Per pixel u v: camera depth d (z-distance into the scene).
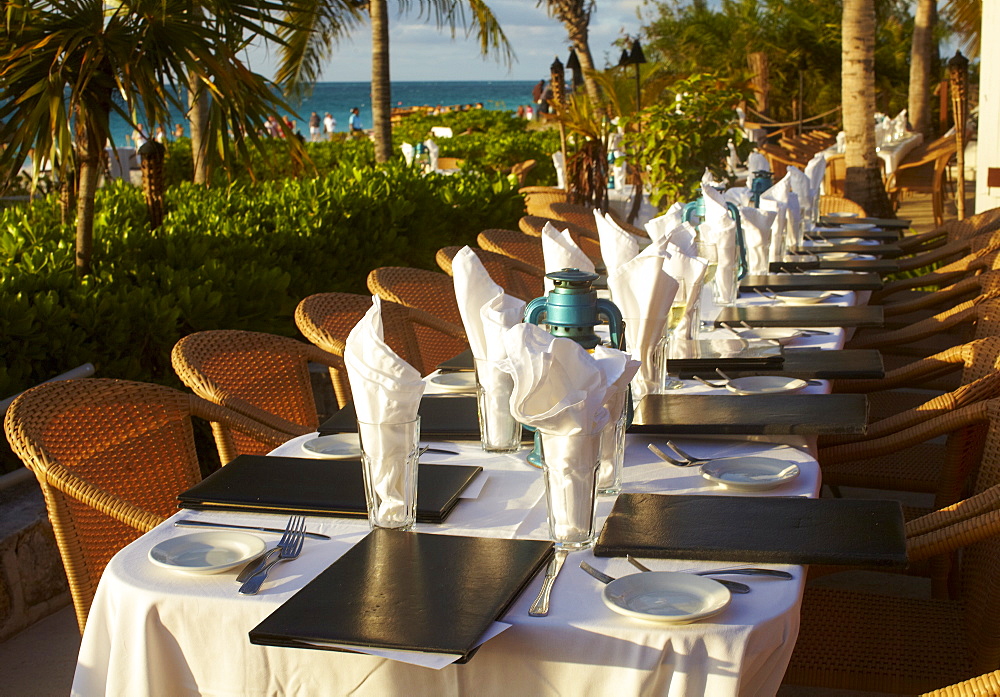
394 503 1.71
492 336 2.08
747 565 1.55
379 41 8.73
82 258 4.32
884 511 1.70
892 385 3.34
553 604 1.43
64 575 3.29
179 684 1.55
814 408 2.26
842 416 2.18
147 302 3.94
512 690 1.40
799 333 3.24
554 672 1.38
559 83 10.53
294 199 5.75
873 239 5.82
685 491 1.90
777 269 4.61
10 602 3.08
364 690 1.45
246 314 4.46
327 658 1.46
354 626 1.36
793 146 13.47
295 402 3.19
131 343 3.89
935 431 2.56
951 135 11.31
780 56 22.09
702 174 8.21
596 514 1.77
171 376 3.99
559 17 15.20
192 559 1.64
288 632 1.36
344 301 3.58
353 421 2.43
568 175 9.31
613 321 1.99
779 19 22.66
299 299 5.21
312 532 1.75
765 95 18.27
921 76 18.19
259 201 5.76
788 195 5.05
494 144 13.95
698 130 8.14
